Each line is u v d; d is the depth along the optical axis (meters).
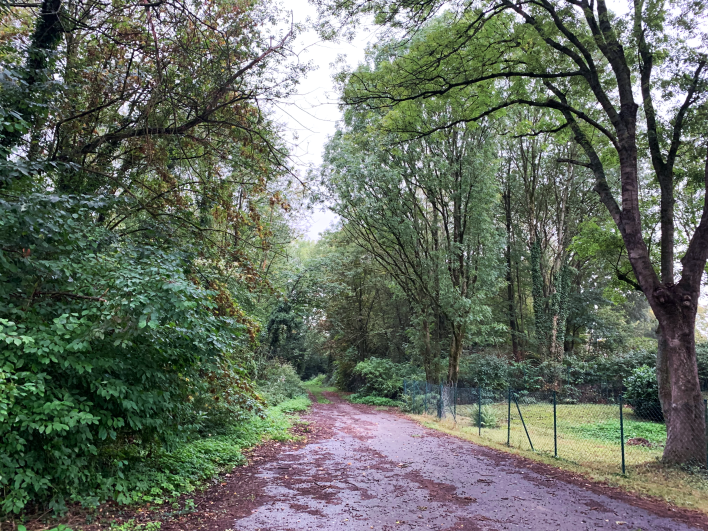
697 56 9.52
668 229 10.10
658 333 10.40
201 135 8.49
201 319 5.77
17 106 5.74
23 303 4.98
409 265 25.23
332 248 35.88
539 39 10.38
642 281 9.52
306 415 18.64
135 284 5.01
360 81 12.12
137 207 7.37
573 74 10.48
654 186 12.36
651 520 5.75
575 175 28.67
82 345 4.55
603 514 5.94
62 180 7.05
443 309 21.78
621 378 24.45
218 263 8.78
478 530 5.18
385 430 14.69
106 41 7.51
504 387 26.22
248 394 9.84
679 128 10.08
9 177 4.97
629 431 14.78
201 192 8.65
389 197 20.98
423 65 11.19
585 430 15.17
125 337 4.91
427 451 10.64
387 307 36.91
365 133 19.31
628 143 9.90
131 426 5.42
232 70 7.86
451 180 20.73
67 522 4.43
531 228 29.20
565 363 27.56
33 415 4.29
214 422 10.24
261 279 9.28
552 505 6.29
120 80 7.45
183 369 6.32
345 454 9.92
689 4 9.03
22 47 6.43
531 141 28.30
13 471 4.18
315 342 39.59
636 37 9.87
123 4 7.09
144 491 5.64
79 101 7.24
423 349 25.95
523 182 31.36
